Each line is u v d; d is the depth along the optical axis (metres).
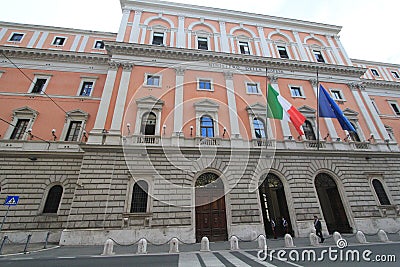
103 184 12.95
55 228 13.07
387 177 16.78
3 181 13.76
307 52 23.84
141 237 11.93
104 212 12.24
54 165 14.77
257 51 22.44
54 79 18.70
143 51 18.64
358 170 16.64
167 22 22.55
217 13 24.36
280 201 16.22
